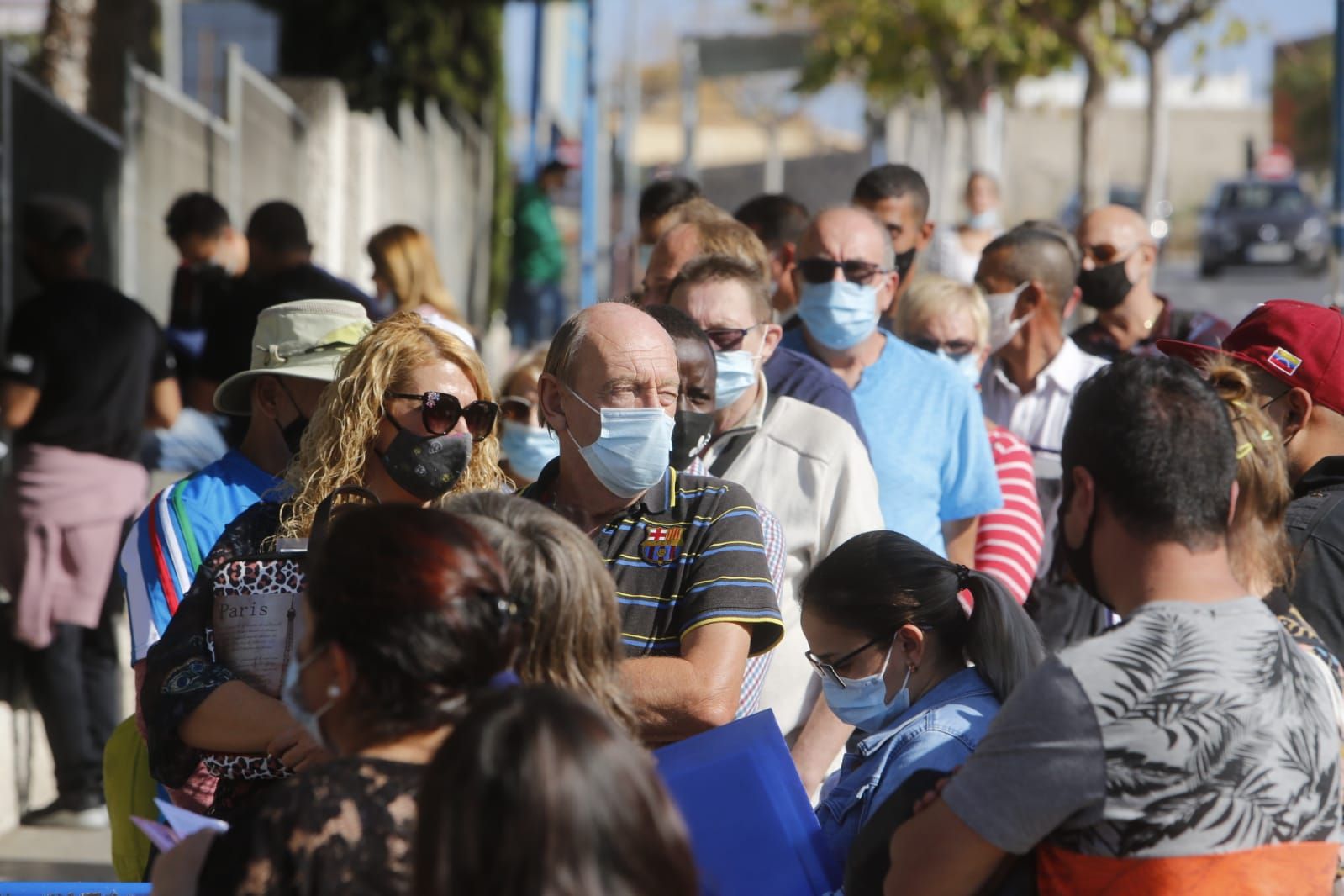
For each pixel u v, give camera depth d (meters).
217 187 26.03
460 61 48.66
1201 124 135.38
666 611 8.05
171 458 17.69
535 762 4.41
